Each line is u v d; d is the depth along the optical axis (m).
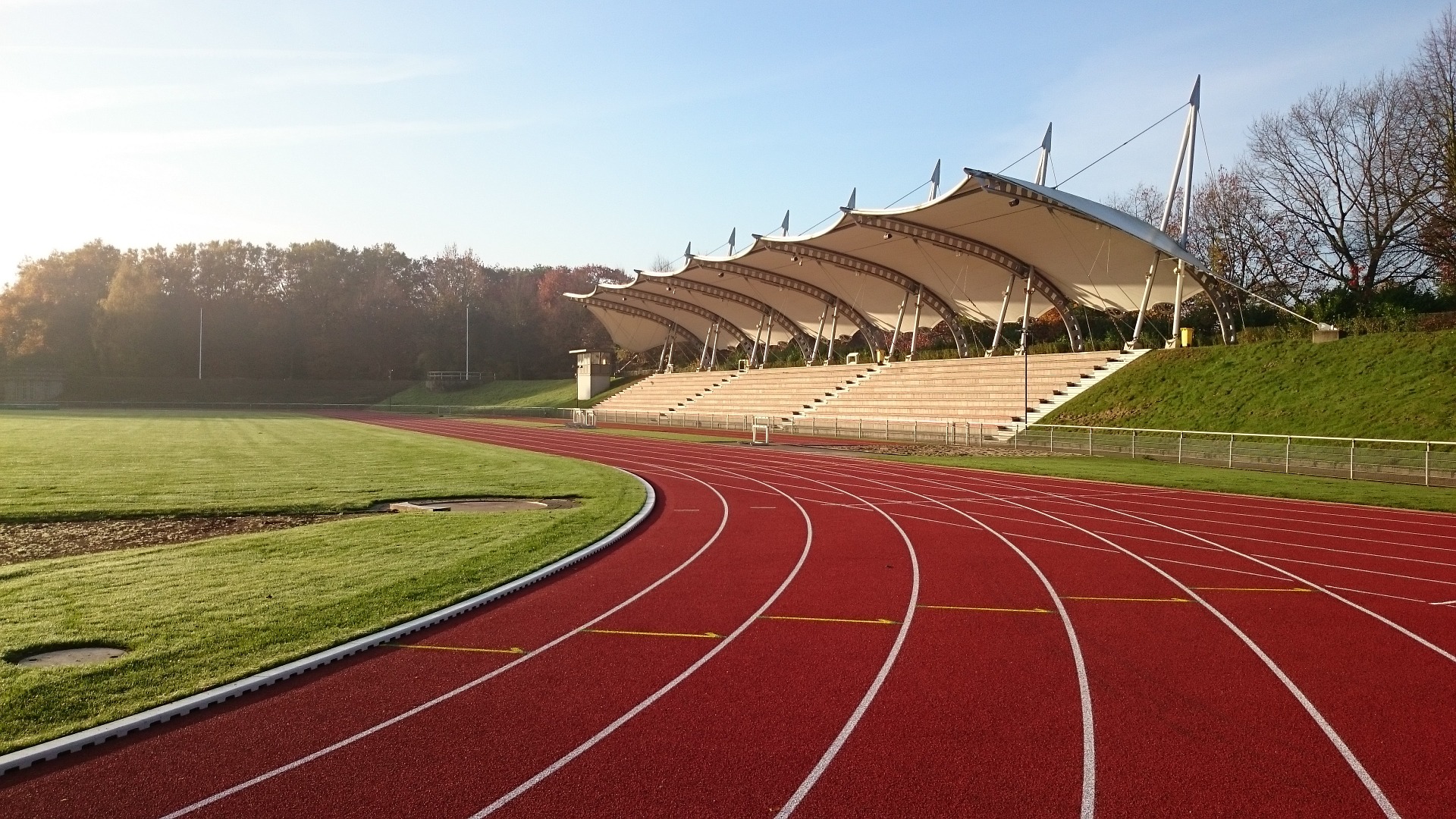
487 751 5.69
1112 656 7.88
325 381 99.19
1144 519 16.28
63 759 5.43
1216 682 7.17
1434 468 21.89
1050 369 42.53
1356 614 9.40
